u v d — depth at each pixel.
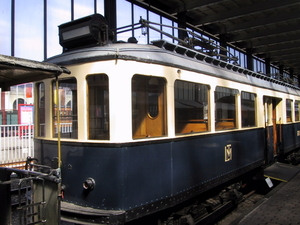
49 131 4.09
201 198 5.01
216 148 4.95
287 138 9.37
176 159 3.98
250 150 6.39
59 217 3.03
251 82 6.66
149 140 3.61
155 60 3.77
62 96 3.94
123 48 3.59
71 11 9.62
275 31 15.10
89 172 3.50
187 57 4.59
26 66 2.74
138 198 3.47
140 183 3.50
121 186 3.34
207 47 5.71
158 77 3.86
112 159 3.37
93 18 4.05
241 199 6.21
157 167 3.70
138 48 3.74
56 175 3.13
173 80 4.02
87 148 3.53
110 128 3.42
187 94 4.33
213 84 4.98
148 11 11.80
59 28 4.40
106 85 3.53
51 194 3.11
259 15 13.41
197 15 13.19
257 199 6.73
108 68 3.48
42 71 2.95
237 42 17.36
